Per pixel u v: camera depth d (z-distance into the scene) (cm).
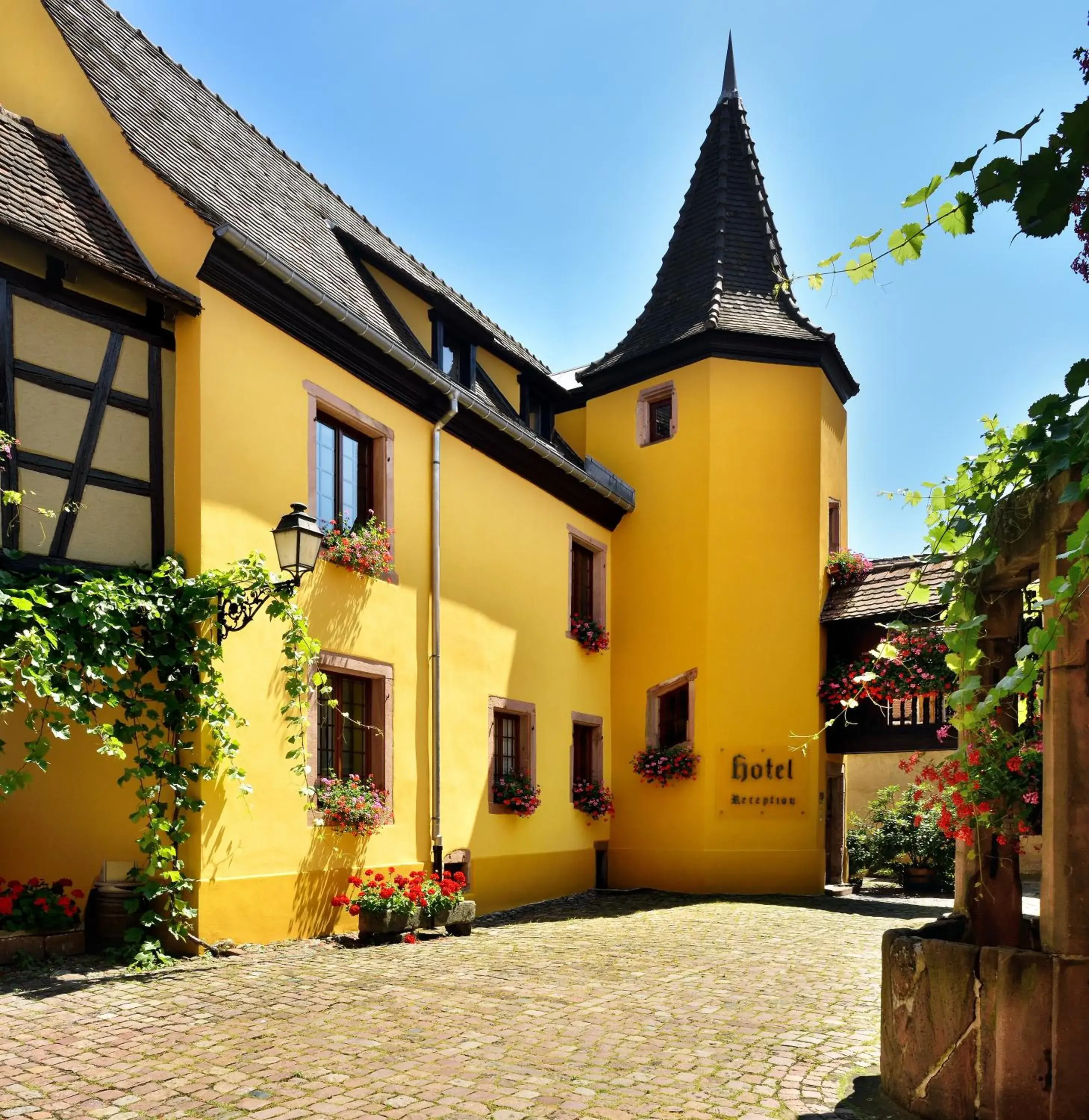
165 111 1000
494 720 1162
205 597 723
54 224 715
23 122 817
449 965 726
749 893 1302
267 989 616
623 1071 471
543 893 1220
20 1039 486
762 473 1402
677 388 1452
